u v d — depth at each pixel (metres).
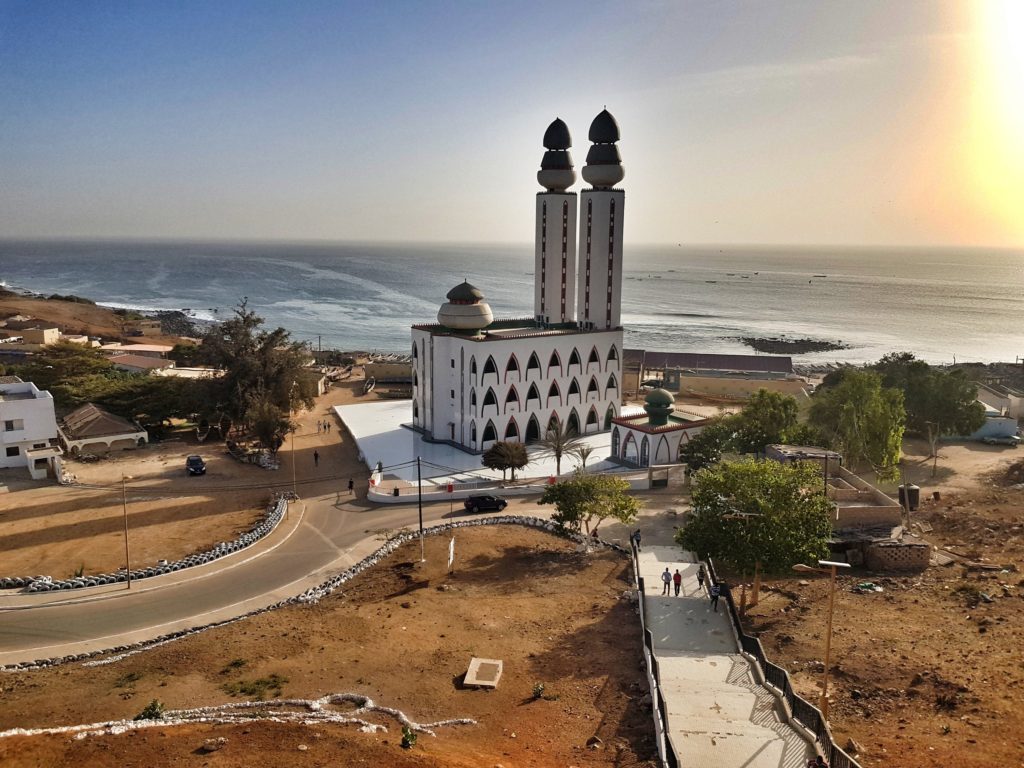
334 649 41.56
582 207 93.25
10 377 88.81
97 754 26.91
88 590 50.59
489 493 73.38
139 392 95.38
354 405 114.12
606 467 83.06
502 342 85.00
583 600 49.41
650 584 51.84
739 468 48.94
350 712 33.47
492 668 38.75
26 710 33.53
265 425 83.75
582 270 94.81
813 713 29.72
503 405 86.62
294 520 65.75
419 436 93.81
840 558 55.34
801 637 42.16
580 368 92.88
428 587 51.91
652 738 31.52
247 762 26.56
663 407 83.19
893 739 30.52
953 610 44.97
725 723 31.30
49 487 72.69
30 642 43.31
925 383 93.56
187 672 38.38
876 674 36.91
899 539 55.34
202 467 78.62
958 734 30.48
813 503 48.06
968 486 75.94
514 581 53.09
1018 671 35.75
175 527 62.66
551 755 30.16
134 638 43.94
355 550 59.00
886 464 74.69
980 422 91.75
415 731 31.81
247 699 35.03
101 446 86.88
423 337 92.12
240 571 54.50
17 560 55.06
